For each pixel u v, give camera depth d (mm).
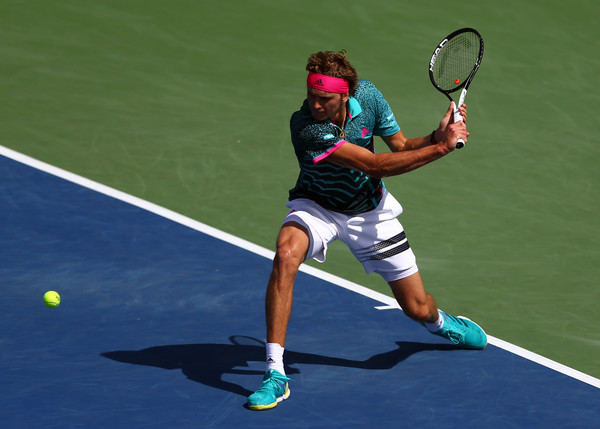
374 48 49031
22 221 30688
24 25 47531
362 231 22094
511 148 41000
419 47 49531
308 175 21609
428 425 20125
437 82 23547
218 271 28203
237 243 30484
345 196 21609
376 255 22328
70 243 29391
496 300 28078
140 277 27453
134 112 41000
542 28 53281
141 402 20625
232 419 20031
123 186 34406
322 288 27609
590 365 24156
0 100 40594
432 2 54156
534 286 29234
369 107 21391
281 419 20125
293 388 21656
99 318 24906
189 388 21406
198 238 30625
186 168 36500
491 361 23656
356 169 20578
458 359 23656
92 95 42094
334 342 24312
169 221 31766
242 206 33750
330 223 21891
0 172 34219
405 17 52250
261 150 38688
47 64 44281
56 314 24953
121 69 44719
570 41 52469
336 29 50375
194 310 25719
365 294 27406
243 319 25375
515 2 55219
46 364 22266
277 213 33438
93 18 48875
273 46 48312
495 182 37688
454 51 23688
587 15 55031
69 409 20156
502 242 32562
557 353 24797
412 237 32438
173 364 22594
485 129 42594
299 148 20969
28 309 25125
